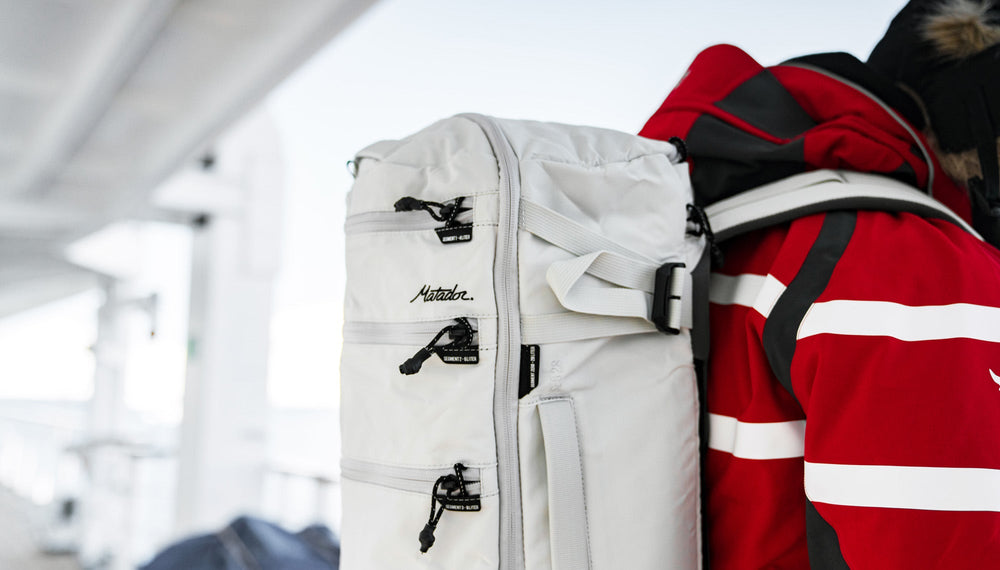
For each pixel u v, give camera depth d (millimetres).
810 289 655
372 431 703
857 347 598
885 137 748
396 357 696
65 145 3266
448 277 673
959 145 798
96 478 5203
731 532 708
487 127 703
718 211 790
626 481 679
